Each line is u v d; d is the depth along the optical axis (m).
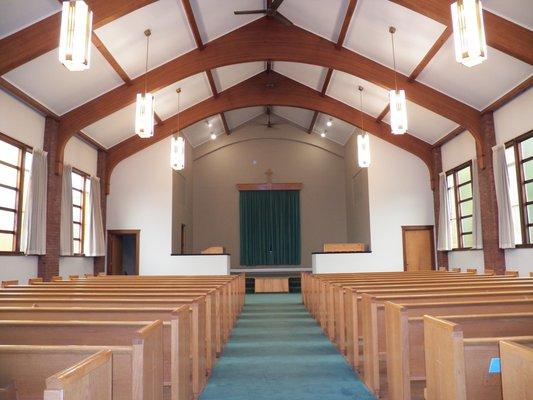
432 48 8.51
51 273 9.30
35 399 1.82
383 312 3.50
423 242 13.00
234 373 4.28
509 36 7.02
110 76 9.41
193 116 12.77
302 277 10.88
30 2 6.54
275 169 17.48
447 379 2.02
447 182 12.41
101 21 7.04
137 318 2.95
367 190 13.41
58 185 9.67
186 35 9.38
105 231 12.67
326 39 10.03
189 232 16.23
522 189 8.72
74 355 1.83
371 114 12.88
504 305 3.05
